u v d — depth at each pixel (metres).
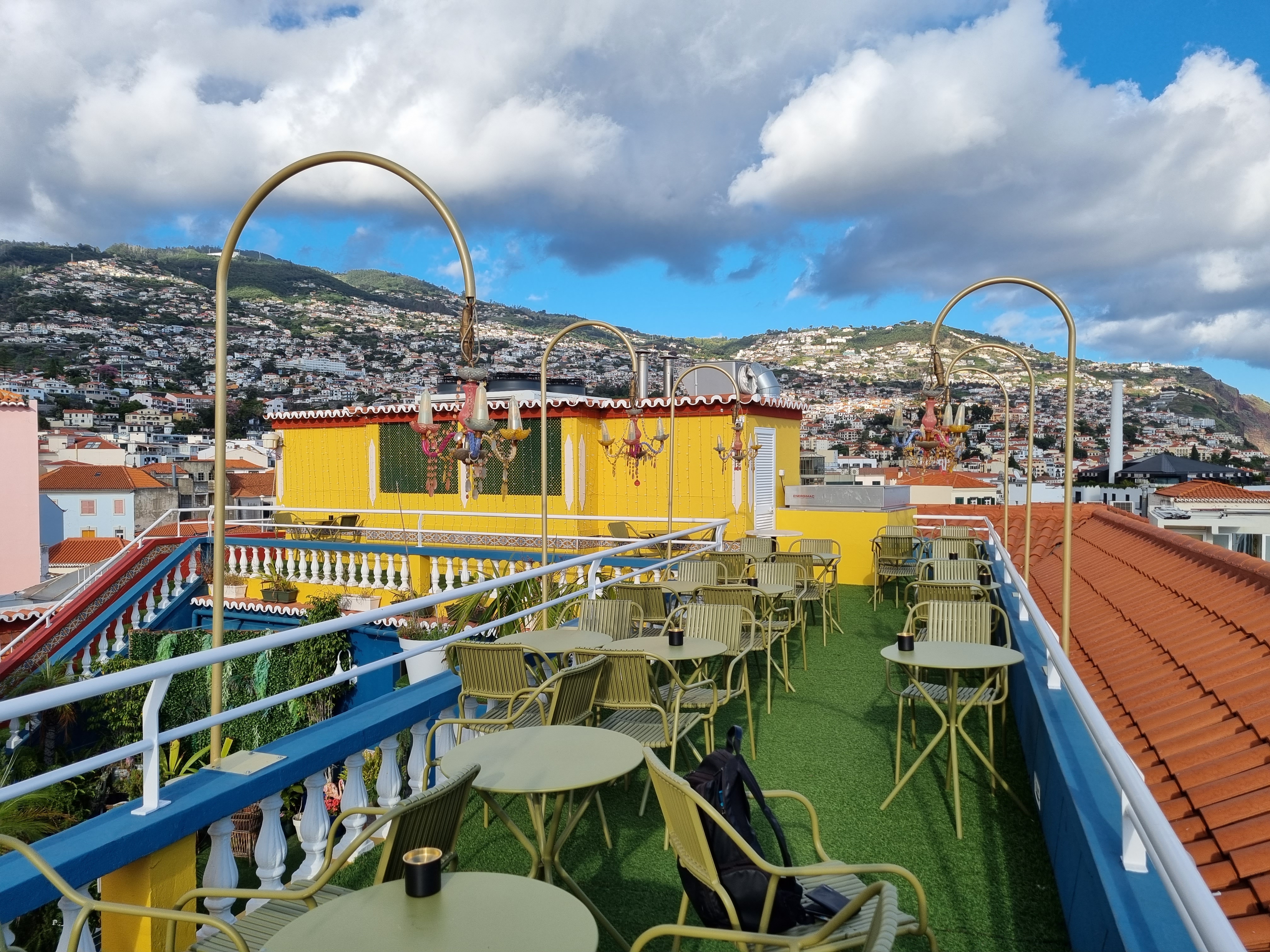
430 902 2.07
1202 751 3.75
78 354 175.38
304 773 3.62
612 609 6.46
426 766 4.20
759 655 8.06
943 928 3.30
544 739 3.39
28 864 2.67
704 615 5.90
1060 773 3.49
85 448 82.12
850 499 13.90
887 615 10.37
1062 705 4.30
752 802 4.54
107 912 2.31
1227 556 6.79
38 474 30.95
